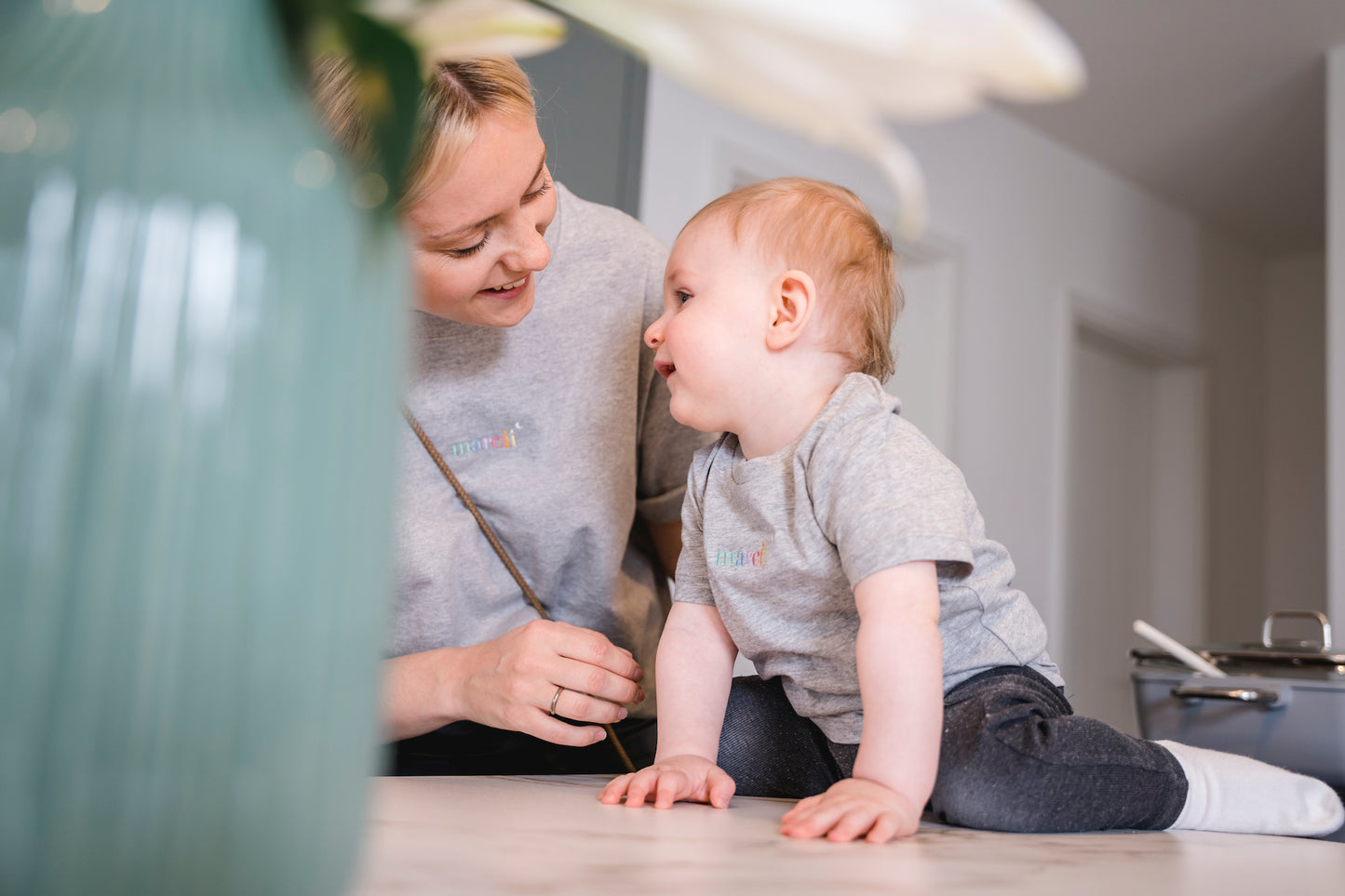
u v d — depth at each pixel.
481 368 1.17
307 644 0.28
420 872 0.43
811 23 0.21
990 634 0.95
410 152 0.31
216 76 0.28
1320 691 1.32
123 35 0.27
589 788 0.87
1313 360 5.14
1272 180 4.46
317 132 0.30
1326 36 3.43
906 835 0.70
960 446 3.73
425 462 1.17
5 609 0.25
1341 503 3.26
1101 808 0.81
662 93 2.94
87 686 0.25
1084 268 4.29
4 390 0.25
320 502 0.28
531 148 0.93
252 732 0.27
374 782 0.32
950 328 3.74
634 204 2.79
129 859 0.26
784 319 1.00
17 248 0.26
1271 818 0.87
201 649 0.26
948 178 3.78
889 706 0.77
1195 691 1.38
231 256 0.26
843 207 1.07
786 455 0.96
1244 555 4.99
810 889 0.45
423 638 1.18
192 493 0.26
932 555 0.80
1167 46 3.54
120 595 0.25
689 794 0.81
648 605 1.31
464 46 0.30
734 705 1.07
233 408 0.26
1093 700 4.51
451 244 0.95
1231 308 5.06
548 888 0.41
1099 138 4.16
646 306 1.25
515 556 1.21
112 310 0.26
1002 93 0.22
